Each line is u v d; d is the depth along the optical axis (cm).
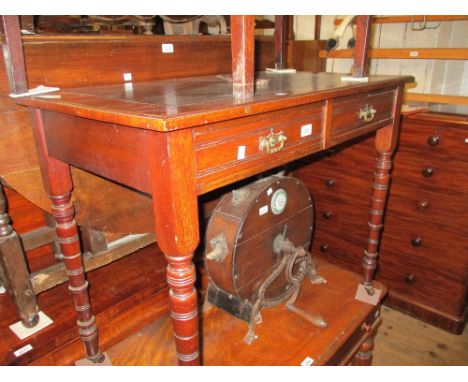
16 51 81
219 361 104
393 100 117
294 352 107
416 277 162
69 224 95
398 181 155
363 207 167
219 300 120
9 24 79
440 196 146
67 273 99
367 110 104
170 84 101
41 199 100
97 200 108
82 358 110
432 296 160
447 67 210
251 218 104
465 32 212
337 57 202
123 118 58
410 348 152
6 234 97
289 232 121
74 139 76
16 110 91
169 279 67
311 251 192
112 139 66
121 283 126
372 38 214
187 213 62
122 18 118
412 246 159
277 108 71
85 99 74
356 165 163
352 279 140
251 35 72
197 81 108
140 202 118
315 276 137
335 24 202
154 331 118
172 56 120
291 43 186
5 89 88
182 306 69
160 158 58
